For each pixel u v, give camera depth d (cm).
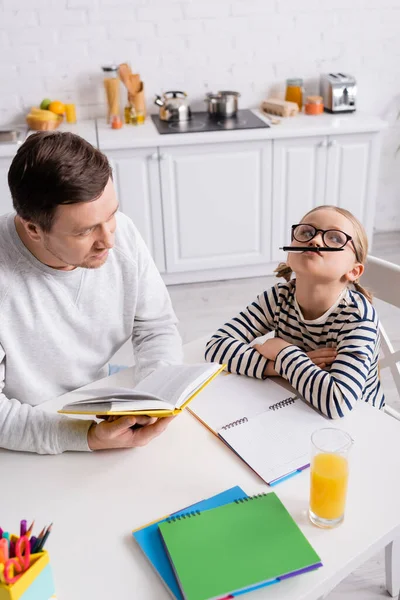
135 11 303
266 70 329
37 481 101
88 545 88
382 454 103
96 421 112
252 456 103
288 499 94
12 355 118
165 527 87
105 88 305
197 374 103
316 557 81
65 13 298
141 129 299
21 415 108
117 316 130
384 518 90
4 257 111
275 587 80
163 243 310
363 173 310
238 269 329
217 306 301
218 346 131
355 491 95
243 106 337
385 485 96
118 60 314
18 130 308
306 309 129
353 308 123
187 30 312
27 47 304
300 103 326
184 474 100
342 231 119
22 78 311
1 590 72
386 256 346
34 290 115
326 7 317
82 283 119
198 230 309
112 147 280
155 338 135
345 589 155
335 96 317
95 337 129
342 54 331
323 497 86
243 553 82
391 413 150
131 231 126
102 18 302
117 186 292
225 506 91
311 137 296
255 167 299
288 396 120
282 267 138
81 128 304
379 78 341
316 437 93
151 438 105
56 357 125
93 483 100
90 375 136
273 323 139
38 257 112
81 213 95
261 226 315
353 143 301
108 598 80
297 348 124
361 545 86
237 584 77
